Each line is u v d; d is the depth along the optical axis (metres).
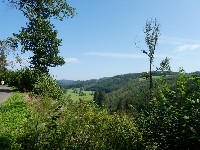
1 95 33.44
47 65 50.00
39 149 8.65
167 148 7.41
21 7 49.28
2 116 17.97
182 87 7.20
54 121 9.50
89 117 10.32
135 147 8.12
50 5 50.00
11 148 9.94
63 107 14.10
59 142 8.79
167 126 7.41
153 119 7.64
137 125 8.41
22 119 16.75
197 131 6.81
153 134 7.64
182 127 7.05
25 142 8.90
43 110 14.34
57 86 35.69
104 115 10.41
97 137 8.99
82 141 8.97
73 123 9.49
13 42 49.16
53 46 50.16
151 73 36.12
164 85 7.54
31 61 49.88
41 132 9.03
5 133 13.07
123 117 9.47
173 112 7.18
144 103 8.23
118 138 8.62
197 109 6.96
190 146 7.10
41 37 49.22
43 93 31.58
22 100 26.09
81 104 12.86
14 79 50.47
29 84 41.97
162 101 7.39
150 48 45.50
